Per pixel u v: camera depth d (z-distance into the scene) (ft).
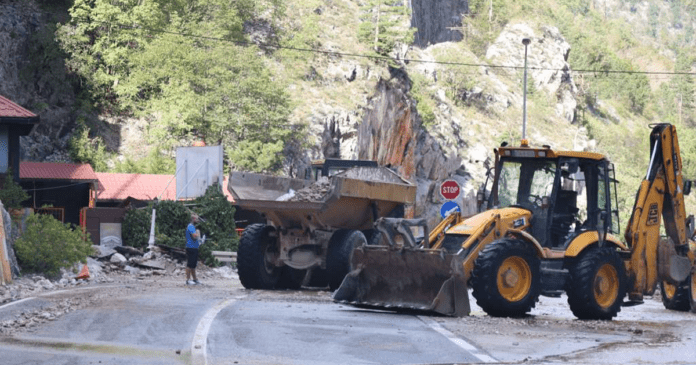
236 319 50.72
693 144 652.89
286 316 53.26
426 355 39.70
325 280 85.81
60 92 216.54
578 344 45.21
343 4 379.96
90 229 111.86
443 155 360.07
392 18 404.77
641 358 40.68
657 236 68.33
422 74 443.73
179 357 37.73
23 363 35.94
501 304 57.67
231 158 211.41
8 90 206.39
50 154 201.05
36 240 79.66
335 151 261.85
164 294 67.46
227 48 225.97
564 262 63.10
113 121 220.23
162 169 198.08
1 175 108.68
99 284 79.82
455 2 624.59
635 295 66.54
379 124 295.48
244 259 79.10
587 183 64.69
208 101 215.31
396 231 61.31
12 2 224.33
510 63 598.34
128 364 35.88
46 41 216.74
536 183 64.54
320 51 297.94
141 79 216.54
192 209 118.83
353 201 79.87
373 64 319.06
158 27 232.12
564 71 615.16
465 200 110.63
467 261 58.59
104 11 224.94
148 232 112.68
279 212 79.51
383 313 57.62
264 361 37.14
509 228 61.82
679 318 68.64
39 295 63.82
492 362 37.99
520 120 513.04
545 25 650.43
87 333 44.75
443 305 56.39
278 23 317.01
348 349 40.93
